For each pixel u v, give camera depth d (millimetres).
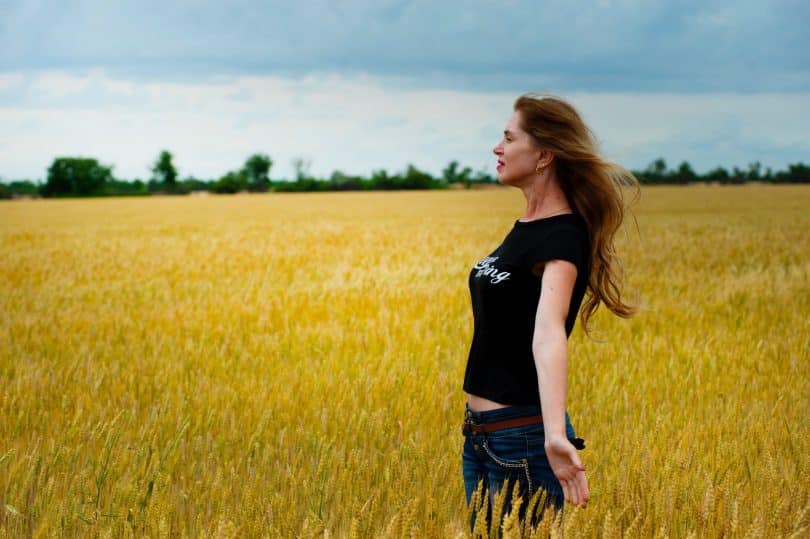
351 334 7262
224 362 6250
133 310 9164
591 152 2568
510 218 33312
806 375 5977
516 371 2580
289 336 7344
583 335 7316
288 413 4742
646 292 10180
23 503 3365
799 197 57219
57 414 4660
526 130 2615
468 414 2729
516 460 2586
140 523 3045
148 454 3814
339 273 12430
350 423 4367
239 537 2760
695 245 17828
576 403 5012
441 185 111562
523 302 2555
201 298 10266
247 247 18625
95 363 6066
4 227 29750
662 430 4199
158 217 38094
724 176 100125
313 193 99188
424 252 16562
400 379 5363
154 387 5480
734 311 8750
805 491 3213
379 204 53562
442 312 8688
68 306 9562
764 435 4094
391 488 3387
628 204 2674
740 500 3043
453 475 3488
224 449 4059
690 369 5934
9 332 7531
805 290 10352
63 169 115750
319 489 3383
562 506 2629
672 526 2961
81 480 3330
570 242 2492
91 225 30812
